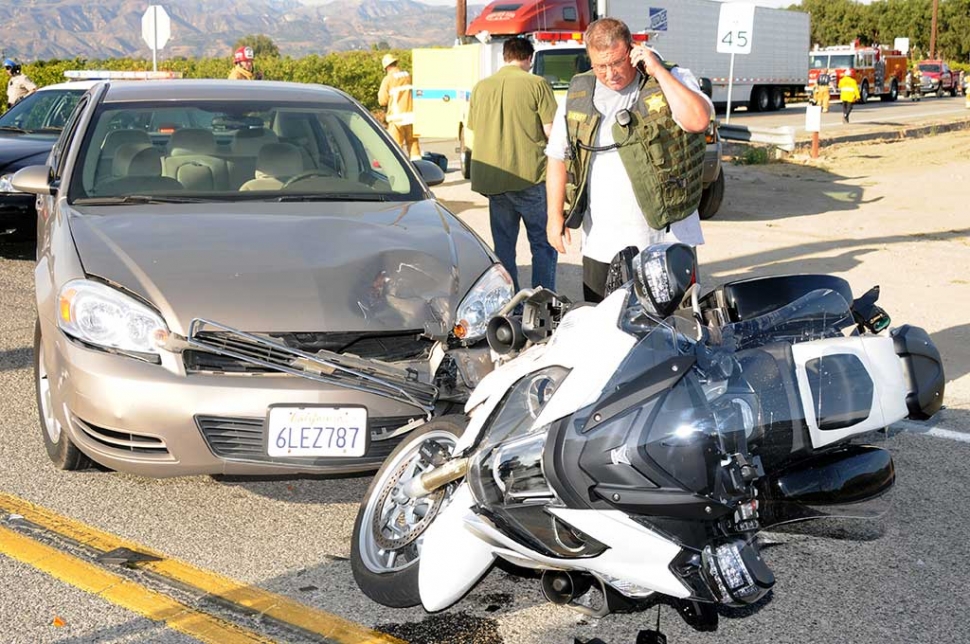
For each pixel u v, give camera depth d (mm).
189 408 4453
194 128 6352
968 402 6648
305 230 5312
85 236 5156
